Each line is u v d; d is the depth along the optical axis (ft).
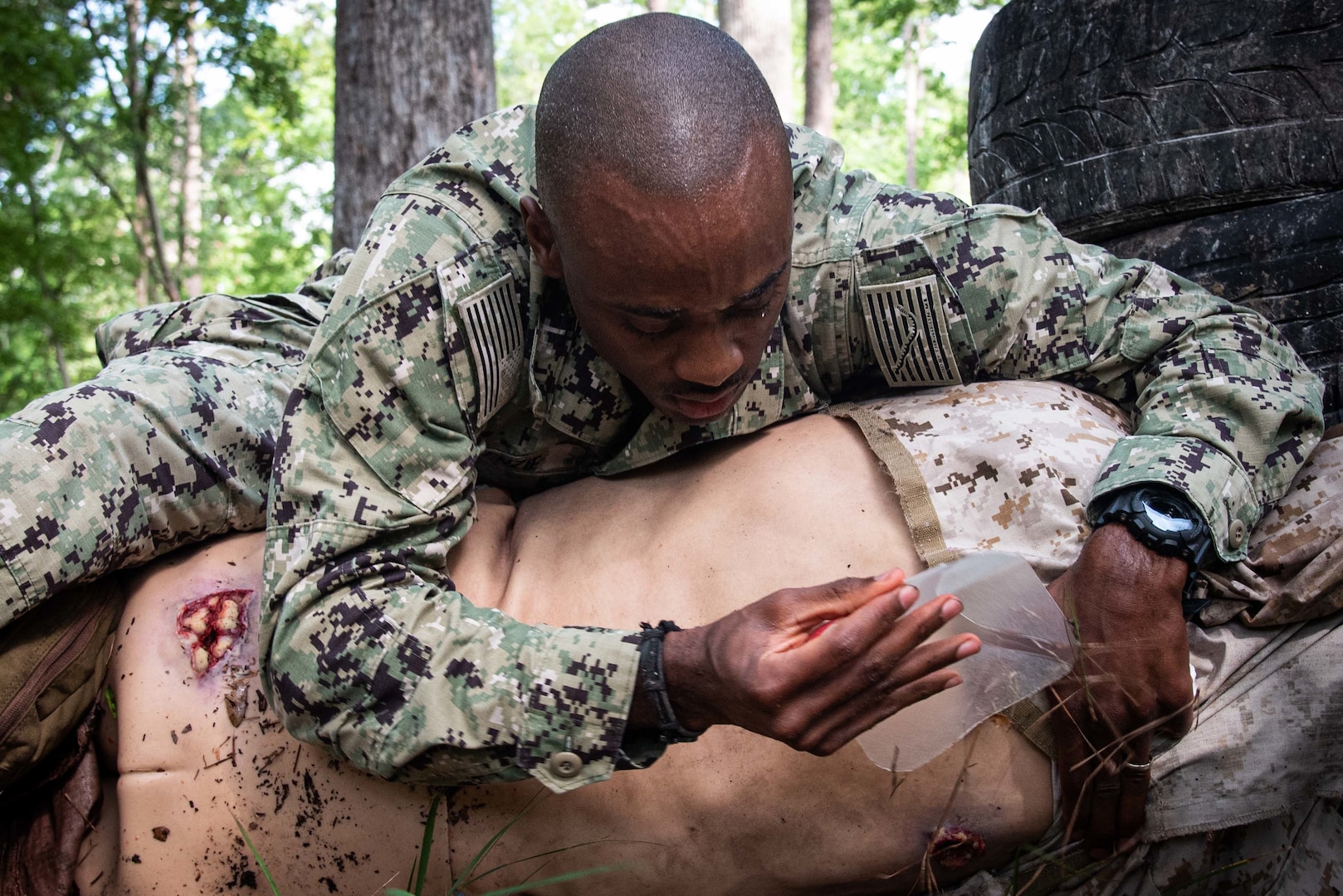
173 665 5.81
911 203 5.73
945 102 81.30
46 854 5.90
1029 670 4.52
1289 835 5.29
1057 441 5.40
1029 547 5.23
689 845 5.39
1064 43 7.81
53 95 33.04
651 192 4.39
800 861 5.35
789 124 6.26
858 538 5.36
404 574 5.11
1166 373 5.54
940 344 5.68
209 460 6.03
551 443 6.17
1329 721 5.21
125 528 5.72
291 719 5.12
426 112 15.88
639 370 4.93
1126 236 7.72
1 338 42.06
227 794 5.65
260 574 6.01
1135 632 4.86
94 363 49.55
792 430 5.90
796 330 5.83
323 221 65.57
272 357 6.96
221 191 69.92
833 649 4.00
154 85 38.01
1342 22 6.91
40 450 5.44
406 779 5.01
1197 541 4.90
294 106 34.30
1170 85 7.34
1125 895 5.40
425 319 5.25
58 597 5.79
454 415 5.35
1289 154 7.02
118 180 53.98
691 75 4.55
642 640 4.64
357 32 15.92
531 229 5.24
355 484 5.15
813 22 30.14
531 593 5.77
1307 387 5.54
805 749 4.30
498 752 4.75
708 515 5.63
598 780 4.73
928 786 5.17
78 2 34.32
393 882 5.62
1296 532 5.38
